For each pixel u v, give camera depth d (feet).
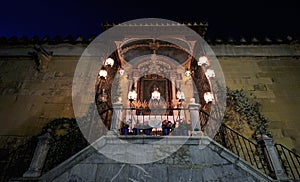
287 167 26.00
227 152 19.74
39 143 20.49
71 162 18.89
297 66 36.99
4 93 34.01
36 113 31.91
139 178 18.22
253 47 39.75
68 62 37.93
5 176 23.31
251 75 35.99
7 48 39.83
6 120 31.04
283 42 39.75
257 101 32.81
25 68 37.22
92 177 18.20
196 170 18.78
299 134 29.30
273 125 30.17
